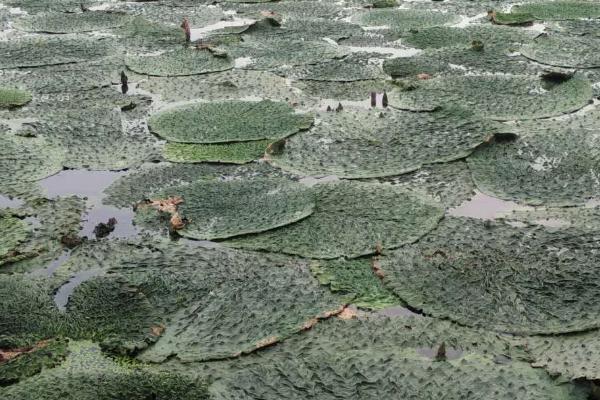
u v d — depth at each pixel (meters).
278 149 7.12
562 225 5.91
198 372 4.50
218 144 7.34
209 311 5.00
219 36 10.61
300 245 5.69
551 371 4.43
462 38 10.35
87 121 7.94
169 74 9.21
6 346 4.74
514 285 5.19
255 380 4.43
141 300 5.11
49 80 9.10
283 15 11.67
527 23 10.92
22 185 6.68
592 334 4.75
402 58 9.58
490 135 7.20
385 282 5.26
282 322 4.90
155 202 6.22
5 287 5.28
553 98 8.27
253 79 9.00
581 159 6.88
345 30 10.83
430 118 7.82
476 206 6.21
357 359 4.57
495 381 4.35
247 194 6.36
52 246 5.78
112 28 11.07
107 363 4.59
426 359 4.55
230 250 5.65
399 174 6.72
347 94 8.55
